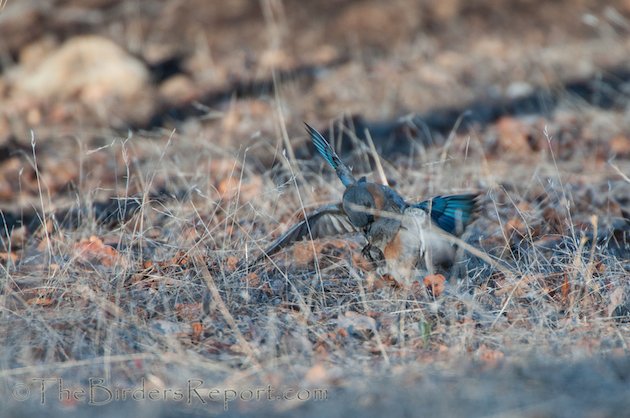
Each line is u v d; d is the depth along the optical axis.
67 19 24.27
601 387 7.80
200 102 19.94
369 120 18.64
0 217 13.80
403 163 15.51
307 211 12.84
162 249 11.48
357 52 22.94
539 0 25.50
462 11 24.97
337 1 25.27
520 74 21.14
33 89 20.86
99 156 16.69
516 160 15.70
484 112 19.16
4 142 17.52
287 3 25.38
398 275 10.20
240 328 9.85
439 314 10.05
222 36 24.03
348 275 11.08
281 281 10.85
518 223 12.26
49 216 13.09
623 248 12.01
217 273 10.99
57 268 10.80
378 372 8.65
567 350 8.98
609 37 23.48
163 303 10.30
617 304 10.10
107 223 13.07
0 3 17.75
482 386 7.87
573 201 13.05
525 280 10.52
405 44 23.36
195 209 11.66
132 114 19.48
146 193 11.89
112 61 21.00
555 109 18.81
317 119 18.67
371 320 9.82
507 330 9.55
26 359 8.98
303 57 22.77
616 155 15.94
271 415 7.70
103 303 9.86
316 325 9.84
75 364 8.78
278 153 15.32
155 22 24.73
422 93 20.02
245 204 12.16
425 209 9.76
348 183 10.49
